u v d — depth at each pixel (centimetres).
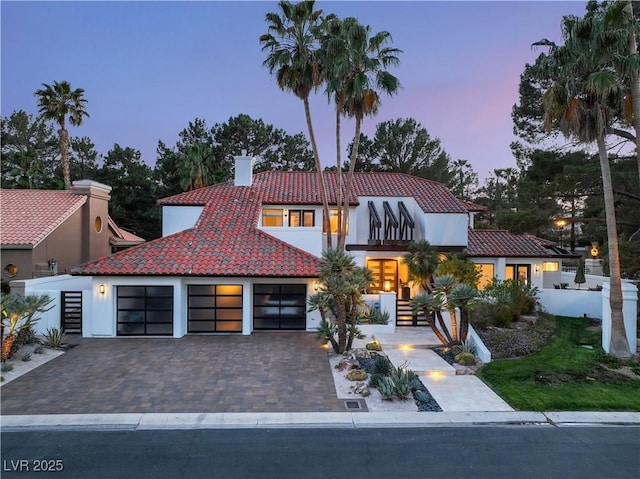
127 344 1759
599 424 1025
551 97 1539
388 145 4684
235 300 1994
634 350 1577
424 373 1388
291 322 2036
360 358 1541
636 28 1446
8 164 5031
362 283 1627
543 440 935
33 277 2241
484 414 1070
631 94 1577
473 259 2456
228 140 5362
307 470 795
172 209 2545
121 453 863
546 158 2589
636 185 2288
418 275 2006
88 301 1898
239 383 1284
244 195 2680
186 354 1606
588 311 2266
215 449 881
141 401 1138
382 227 2614
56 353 1606
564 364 1455
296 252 2091
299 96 2164
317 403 1135
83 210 2773
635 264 2125
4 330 1501
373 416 1055
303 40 2070
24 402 1127
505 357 1554
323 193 2233
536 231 2539
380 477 770
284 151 5666
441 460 839
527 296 2189
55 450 876
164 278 1903
